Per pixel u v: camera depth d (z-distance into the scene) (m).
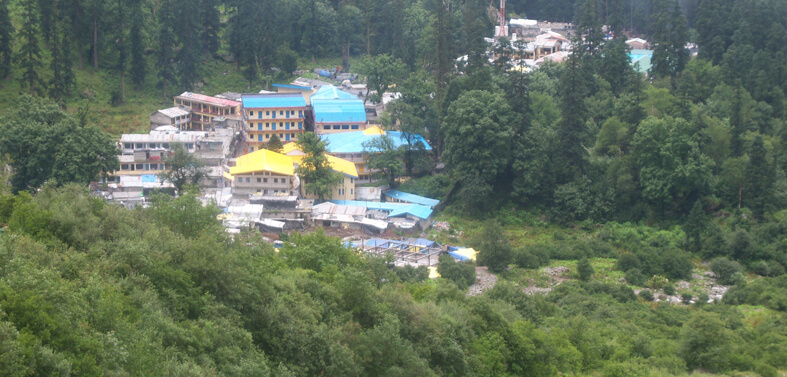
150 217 60.91
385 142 124.38
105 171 105.62
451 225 113.69
